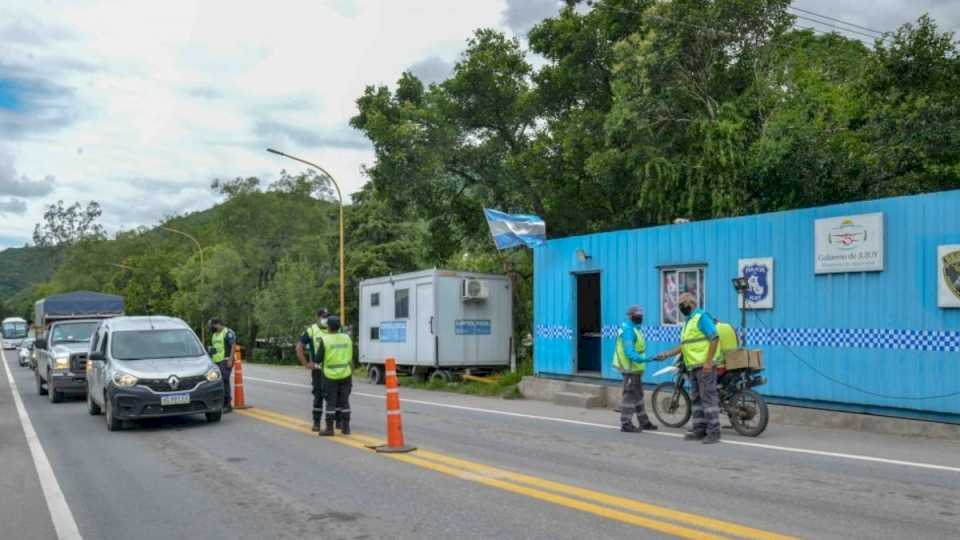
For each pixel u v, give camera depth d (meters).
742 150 17.41
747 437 11.09
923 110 14.78
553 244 17.72
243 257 56.31
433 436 11.65
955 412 10.63
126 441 11.87
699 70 19.28
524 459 9.55
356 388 22.06
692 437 10.91
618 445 10.58
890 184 15.73
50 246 119.56
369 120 23.16
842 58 18.12
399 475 8.70
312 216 57.03
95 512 7.46
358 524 6.71
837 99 16.67
